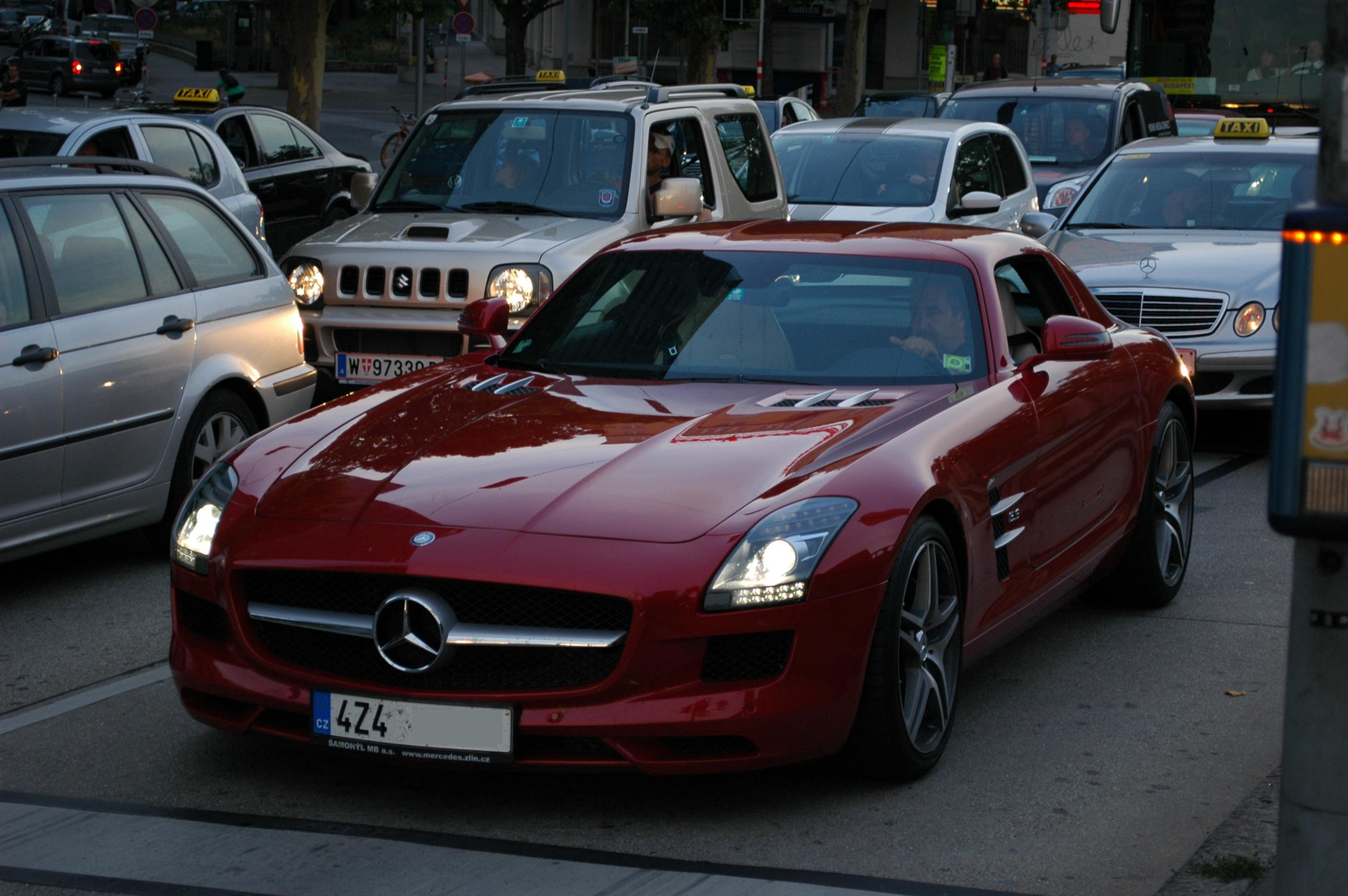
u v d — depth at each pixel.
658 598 5.29
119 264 9.12
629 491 5.66
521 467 5.90
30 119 16.25
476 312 7.93
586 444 6.09
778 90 67.25
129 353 8.91
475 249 12.05
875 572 5.56
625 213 12.88
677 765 5.39
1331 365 3.18
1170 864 5.30
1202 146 15.24
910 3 68.88
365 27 79.19
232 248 10.09
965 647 6.32
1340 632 3.35
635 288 7.62
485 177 13.41
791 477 5.73
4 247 8.45
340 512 5.77
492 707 5.38
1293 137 15.69
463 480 5.85
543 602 5.40
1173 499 8.66
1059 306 8.16
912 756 5.88
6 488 8.20
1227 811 5.77
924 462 6.00
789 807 5.78
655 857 5.33
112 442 8.80
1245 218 14.32
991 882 5.14
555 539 5.45
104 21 69.50
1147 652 7.79
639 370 7.12
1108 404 7.72
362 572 5.48
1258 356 12.62
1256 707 6.96
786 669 5.39
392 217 13.17
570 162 13.25
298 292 12.48
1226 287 12.74
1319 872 3.40
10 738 6.59
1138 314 12.88
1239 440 14.02
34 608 8.66
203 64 59.34
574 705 5.35
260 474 6.20
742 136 14.96
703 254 7.70
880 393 6.65
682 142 13.81
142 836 5.53
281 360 10.12
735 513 5.52
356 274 12.33
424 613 5.43
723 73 66.81
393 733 5.49
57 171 9.09
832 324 7.14
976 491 6.29
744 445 6.00
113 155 16.25
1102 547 7.78
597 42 66.69
